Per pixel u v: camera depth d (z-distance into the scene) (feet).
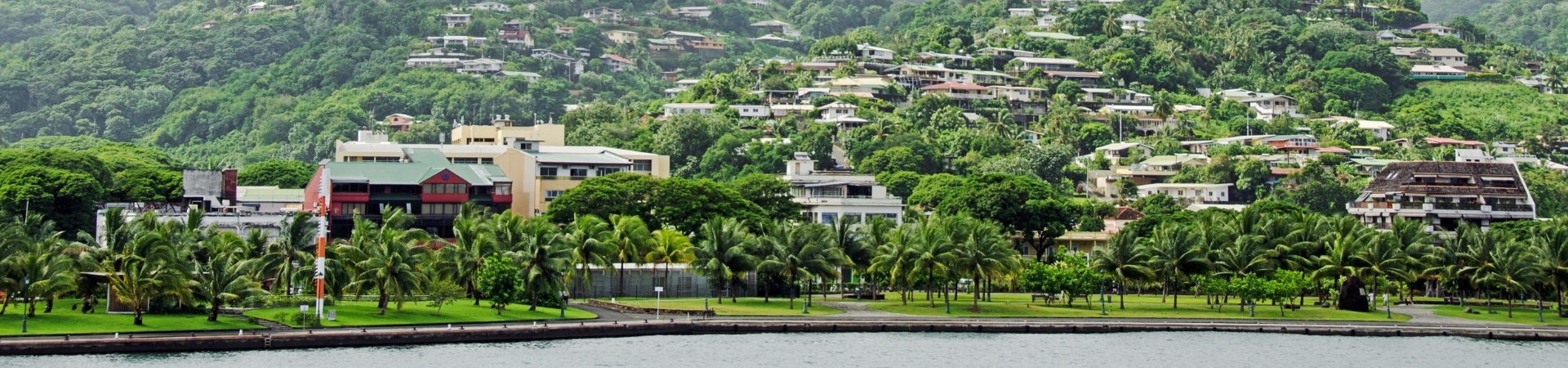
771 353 567.18
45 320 534.37
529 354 546.67
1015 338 618.44
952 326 627.46
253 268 588.50
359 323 560.61
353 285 585.63
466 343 555.69
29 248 543.39
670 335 596.29
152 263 536.01
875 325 622.54
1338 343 621.72
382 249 583.99
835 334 612.29
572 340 574.15
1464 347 617.62
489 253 631.97
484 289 602.03
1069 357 579.07
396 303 607.78
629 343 575.79
